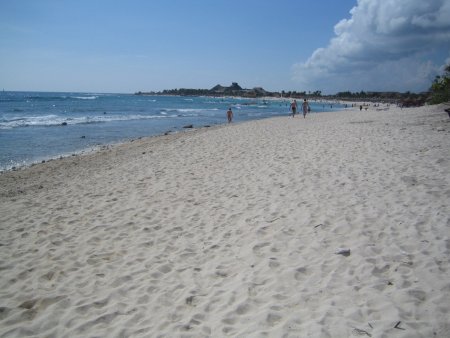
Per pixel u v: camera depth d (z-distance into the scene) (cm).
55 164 1286
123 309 390
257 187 800
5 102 5884
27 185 985
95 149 1650
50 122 2812
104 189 878
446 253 433
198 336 333
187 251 521
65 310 391
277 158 1086
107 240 572
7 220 680
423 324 314
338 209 615
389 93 13000
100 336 345
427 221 528
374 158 952
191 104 8088
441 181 701
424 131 1341
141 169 1091
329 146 1209
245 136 1722
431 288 366
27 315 385
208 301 392
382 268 417
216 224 614
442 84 2669
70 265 494
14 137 1983
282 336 318
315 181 794
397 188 688
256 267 457
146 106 6372
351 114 3497
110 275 464
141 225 629
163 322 361
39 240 580
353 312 342
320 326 325
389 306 345
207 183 872
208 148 1407
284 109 6325
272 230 564
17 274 471
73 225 640
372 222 548
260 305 374
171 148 1475
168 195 793
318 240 511
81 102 6775
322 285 399
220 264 477
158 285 436
